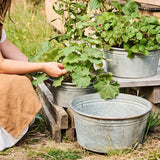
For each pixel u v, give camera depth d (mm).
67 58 2607
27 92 2572
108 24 2711
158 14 3742
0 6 2576
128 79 2854
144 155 2395
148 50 2740
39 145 2678
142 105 2607
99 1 3127
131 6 2893
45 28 6180
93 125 2344
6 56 2945
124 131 2334
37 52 2859
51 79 2758
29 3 8750
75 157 2479
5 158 2492
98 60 2576
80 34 2783
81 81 2562
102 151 2426
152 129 2879
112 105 2748
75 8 3189
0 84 2496
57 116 2707
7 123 2529
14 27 6219
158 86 2936
